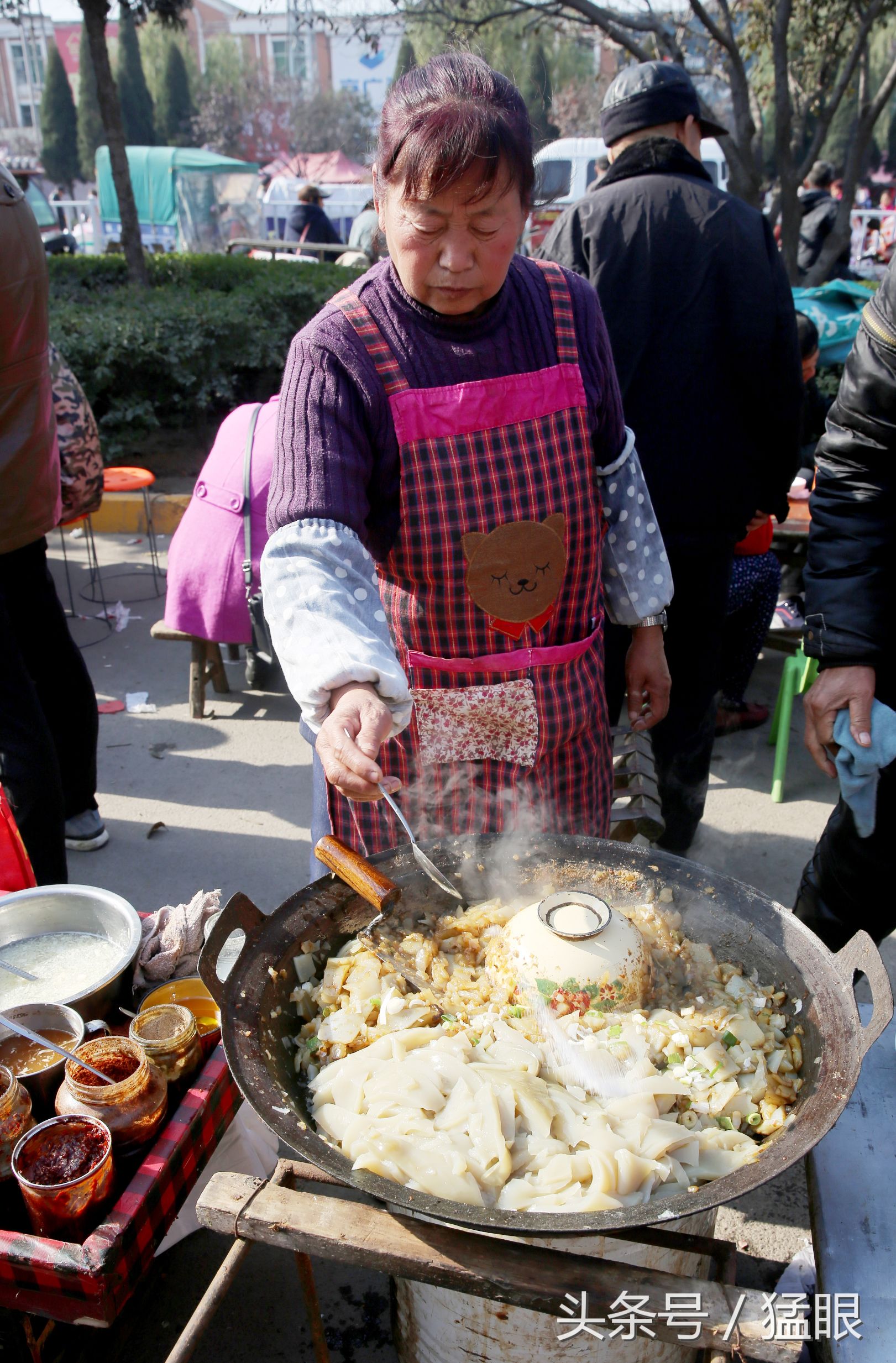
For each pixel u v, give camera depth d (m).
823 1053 1.22
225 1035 1.19
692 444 2.55
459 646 1.60
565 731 1.66
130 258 8.77
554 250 2.60
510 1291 1.06
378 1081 1.24
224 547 3.62
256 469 3.53
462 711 1.62
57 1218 1.25
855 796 1.91
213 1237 2.00
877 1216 1.37
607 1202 1.09
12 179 2.29
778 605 4.72
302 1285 1.50
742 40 8.40
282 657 1.35
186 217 19.41
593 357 1.60
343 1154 1.14
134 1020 1.54
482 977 1.44
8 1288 1.30
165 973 1.75
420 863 1.51
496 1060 1.29
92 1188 1.27
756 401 2.57
